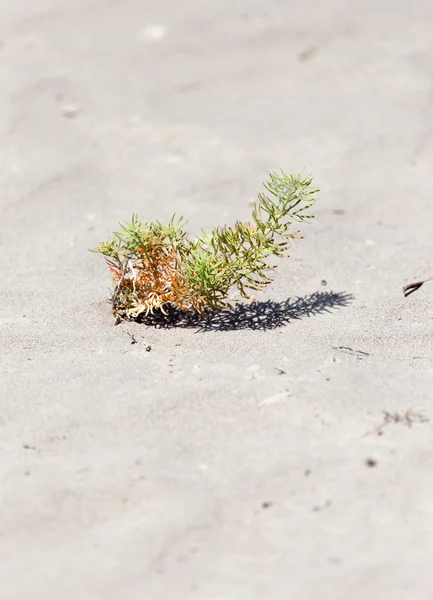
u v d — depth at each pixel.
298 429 3.88
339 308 5.13
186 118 7.93
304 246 5.95
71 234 6.17
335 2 10.21
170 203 6.60
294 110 8.05
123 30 9.62
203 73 8.71
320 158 7.25
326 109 8.05
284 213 4.79
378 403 4.06
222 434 3.86
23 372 4.38
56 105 8.08
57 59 8.95
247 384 4.22
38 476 3.62
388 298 5.26
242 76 8.66
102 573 3.14
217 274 4.62
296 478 3.58
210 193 6.75
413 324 4.92
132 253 4.82
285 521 3.36
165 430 3.89
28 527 3.36
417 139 7.52
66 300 5.24
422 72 8.57
